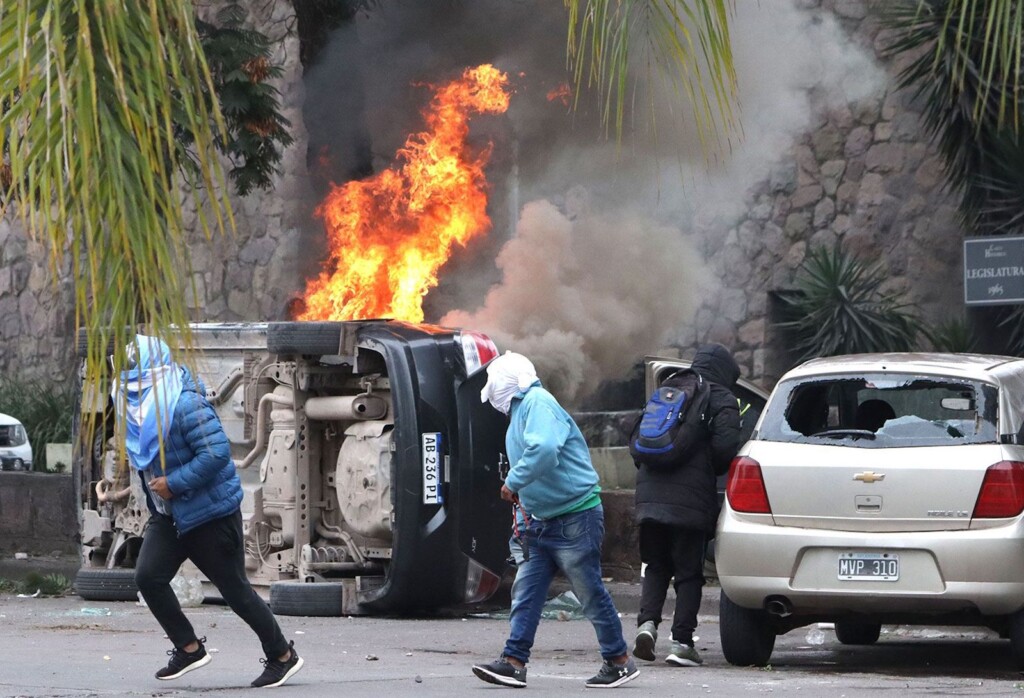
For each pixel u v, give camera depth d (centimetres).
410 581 2441
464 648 2130
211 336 2666
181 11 664
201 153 662
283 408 2617
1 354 5384
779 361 4041
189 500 1534
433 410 2444
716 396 1947
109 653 1962
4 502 3722
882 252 3959
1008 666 1967
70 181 634
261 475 2647
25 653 1959
